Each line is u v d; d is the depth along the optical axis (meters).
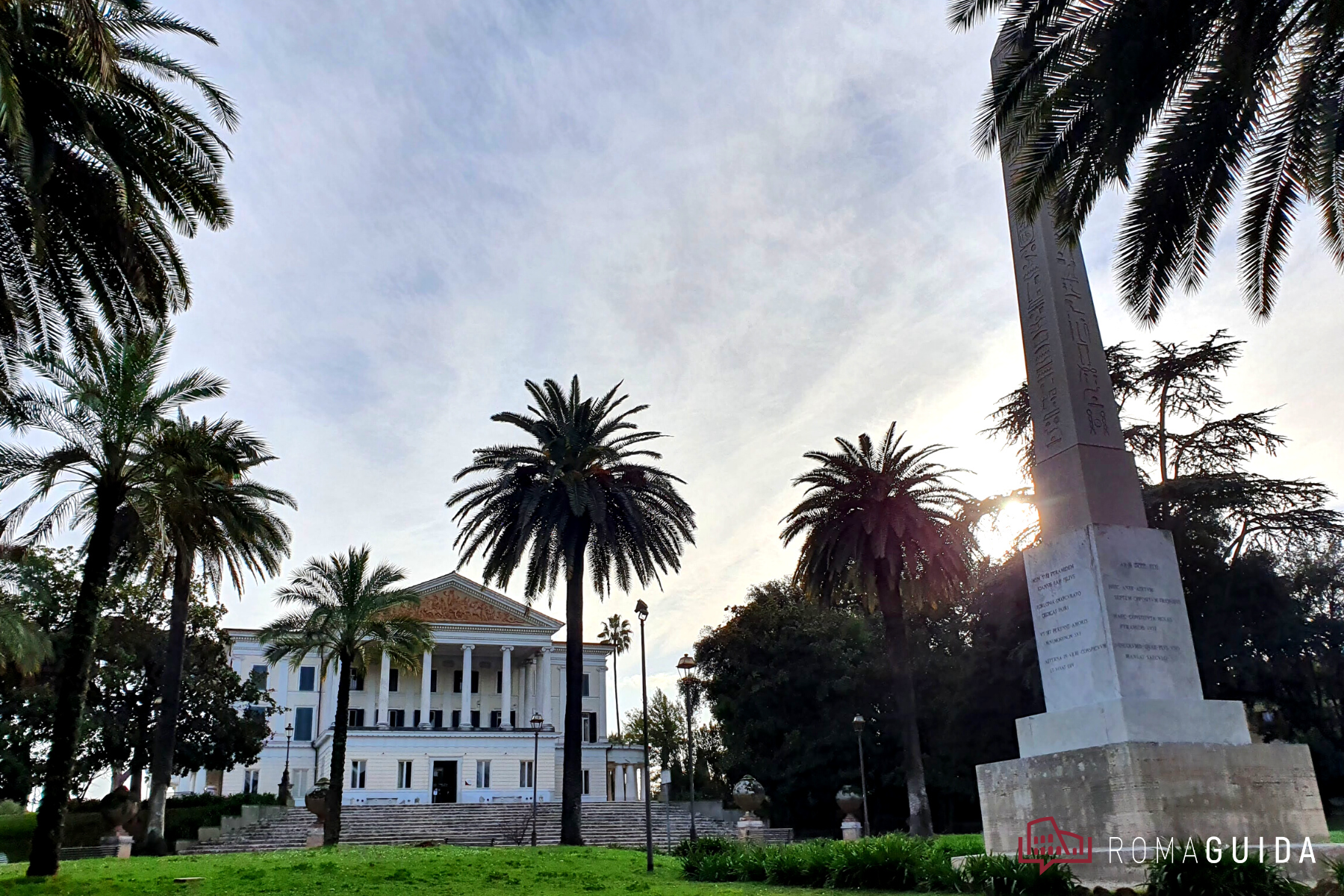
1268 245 12.16
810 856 15.30
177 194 15.78
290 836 40.97
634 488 34.78
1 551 24.66
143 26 15.16
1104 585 11.78
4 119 10.09
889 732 47.06
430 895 15.17
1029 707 40.59
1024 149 12.37
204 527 24.64
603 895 14.75
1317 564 36.97
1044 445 13.18
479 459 33.84
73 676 18.75
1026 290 14.02
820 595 34.59
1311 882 9.92
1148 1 10.77
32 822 41.78
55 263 15.34
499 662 71.44
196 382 21.12
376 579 36.81
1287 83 11.35
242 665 65.75
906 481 33.62
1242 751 10.84
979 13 12.04
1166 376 33.72
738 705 51.16
